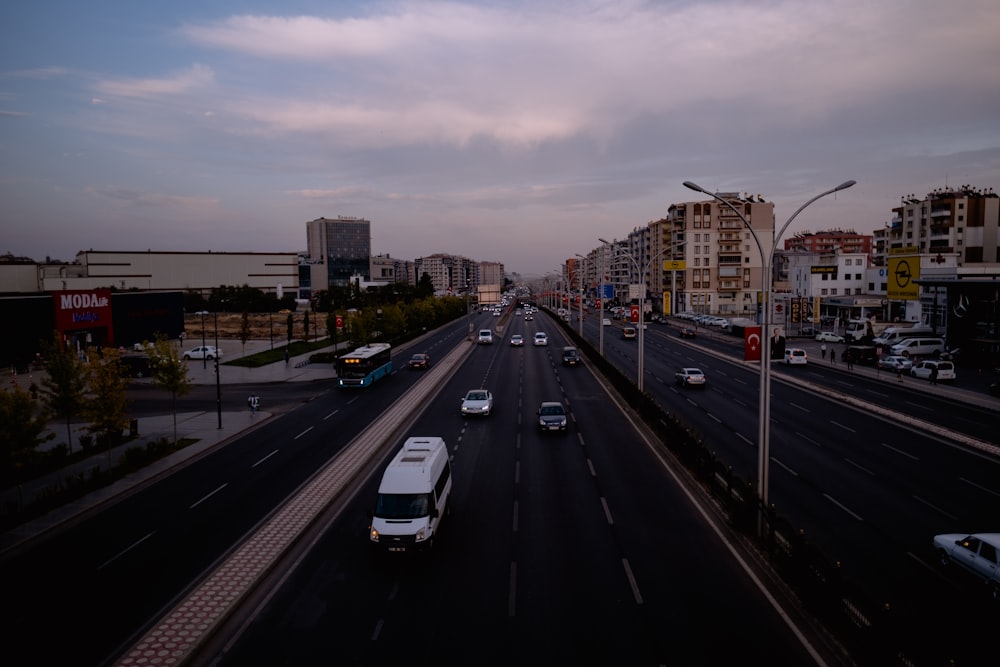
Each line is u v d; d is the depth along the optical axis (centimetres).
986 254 10069
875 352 5666
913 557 1656
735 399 4062
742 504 1820
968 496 2156
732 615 1368
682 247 12700
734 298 12562
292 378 5178
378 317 8088
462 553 1731
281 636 1320
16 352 5188
